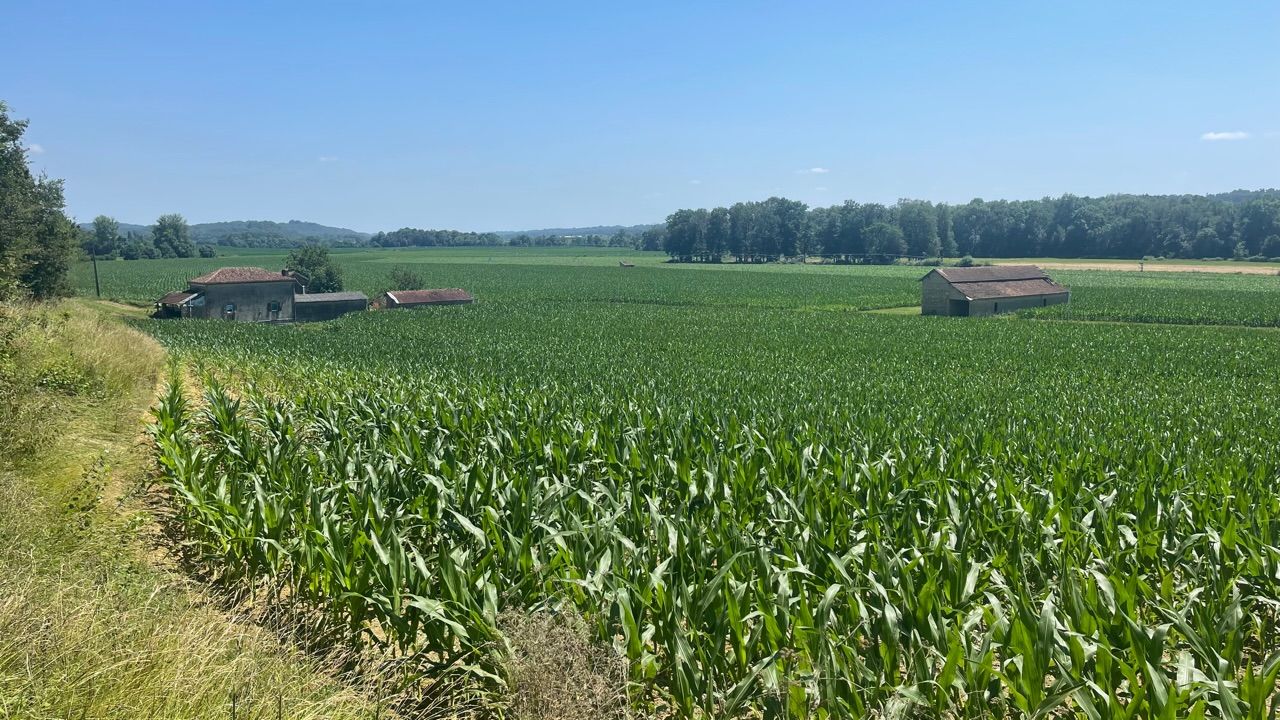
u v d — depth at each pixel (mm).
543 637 6449
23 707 4891
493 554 8484
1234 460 15812
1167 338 56906
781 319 77375
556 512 10414
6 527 8555
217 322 73250
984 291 82438
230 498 10594
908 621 7340
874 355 48438
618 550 8703
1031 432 20109
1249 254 193125
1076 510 11023
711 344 55188
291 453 13695
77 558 8375
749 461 13586
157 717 5086
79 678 5234
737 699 6457
